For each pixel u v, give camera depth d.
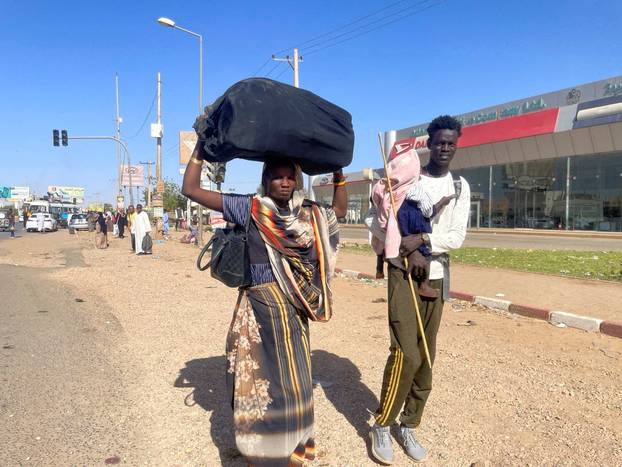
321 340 5.74
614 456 3.16
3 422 3.64
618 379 4.52
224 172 7.89
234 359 2.73
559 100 30.73
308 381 2.68
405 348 2.93
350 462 3.07
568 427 3.56
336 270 11.82
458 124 3.02
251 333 2.66
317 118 2.58
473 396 4.11
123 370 4.77
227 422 3.61
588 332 6.25
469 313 7.32
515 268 12.25
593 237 27.59
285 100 2.50
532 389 4.27
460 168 38.00
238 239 2.62
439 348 5.44
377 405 3.92
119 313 7.31
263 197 2.69
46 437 3.41
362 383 4.39
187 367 4.83
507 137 32.72
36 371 4.74
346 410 3.82
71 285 10.12
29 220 44.66
